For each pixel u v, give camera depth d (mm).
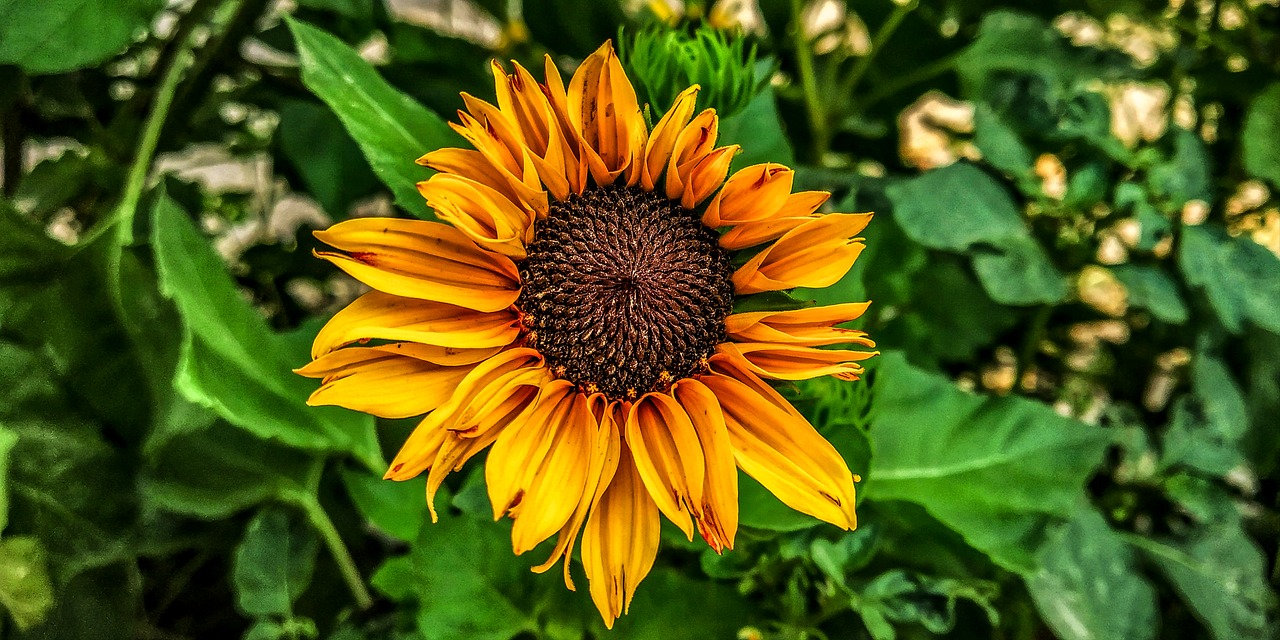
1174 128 342
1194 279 315
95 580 271
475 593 259
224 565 344
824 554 262
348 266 194
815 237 223
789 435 210
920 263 339
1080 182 328
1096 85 361
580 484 206
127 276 247
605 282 222
